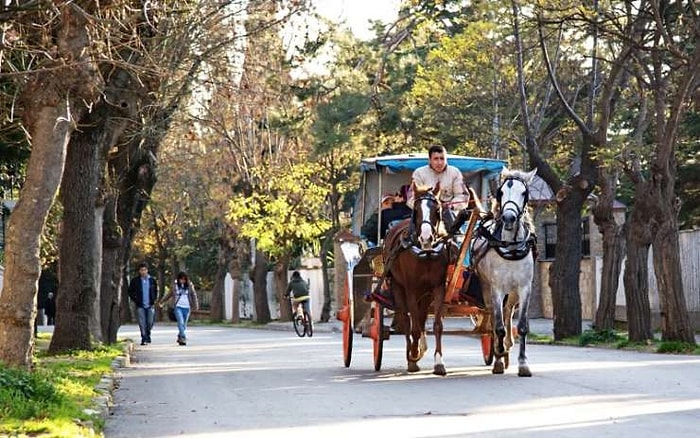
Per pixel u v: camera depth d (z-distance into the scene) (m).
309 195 47.97
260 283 55.22
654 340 26.42
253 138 48.81
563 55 34.41
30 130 15.19
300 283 38.09
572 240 29.94
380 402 13.18
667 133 24.44
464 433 10.39
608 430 10.39
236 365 21.06
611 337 27.52
